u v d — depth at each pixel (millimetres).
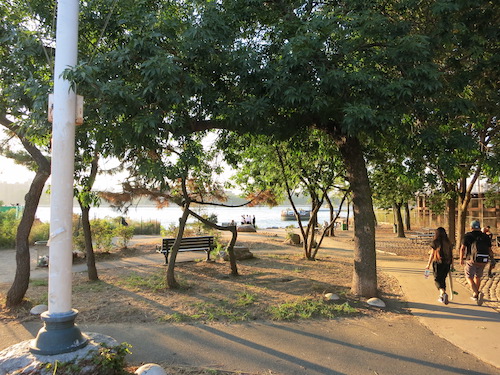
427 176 7770
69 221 3953
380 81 6172
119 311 6570
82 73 4016
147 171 5832
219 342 5168
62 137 3914
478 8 7090
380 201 23719
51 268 3891
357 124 5773
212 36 5926
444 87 7258
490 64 7227
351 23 6238
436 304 7277
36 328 5762
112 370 3723
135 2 6312
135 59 5672
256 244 17609
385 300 7523
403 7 7137
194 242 12039
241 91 6594
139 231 24109
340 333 5598
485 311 6824
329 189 14328
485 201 21500
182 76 5758
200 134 8758
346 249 17031
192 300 7336
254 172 11891
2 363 3674
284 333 5559
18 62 6660
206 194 9625
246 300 7262
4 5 6855
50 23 6660
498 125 11203
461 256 7887
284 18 7074
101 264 11992
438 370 4418
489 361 4680
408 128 6863
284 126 6953
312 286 8375
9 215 19625
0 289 8492
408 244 20312
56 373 3457
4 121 7297
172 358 4625
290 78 6129
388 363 4582
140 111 5516
